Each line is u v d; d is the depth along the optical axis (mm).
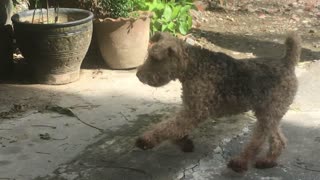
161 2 3904
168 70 2152
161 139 2197
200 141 2506
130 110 2844
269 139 2277
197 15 4887
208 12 5078
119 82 3252
